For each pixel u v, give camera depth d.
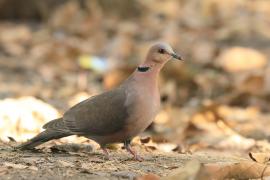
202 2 24.23
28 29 22.02
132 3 23.47
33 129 11.34
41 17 23.14
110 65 18.50
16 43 20.58
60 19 22.42
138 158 9.50
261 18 23.50
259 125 14.07
